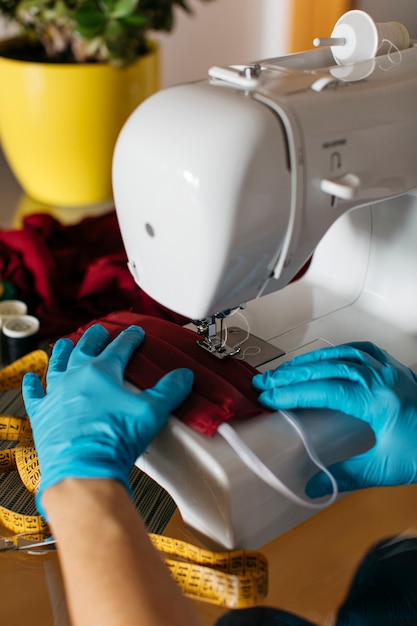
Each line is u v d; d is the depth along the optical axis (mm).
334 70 933
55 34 1884
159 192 830
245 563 879
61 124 1876
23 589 916
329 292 1235
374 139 894
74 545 753
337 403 916
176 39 2373
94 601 705
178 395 902
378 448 937
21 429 1159
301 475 909
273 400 919
